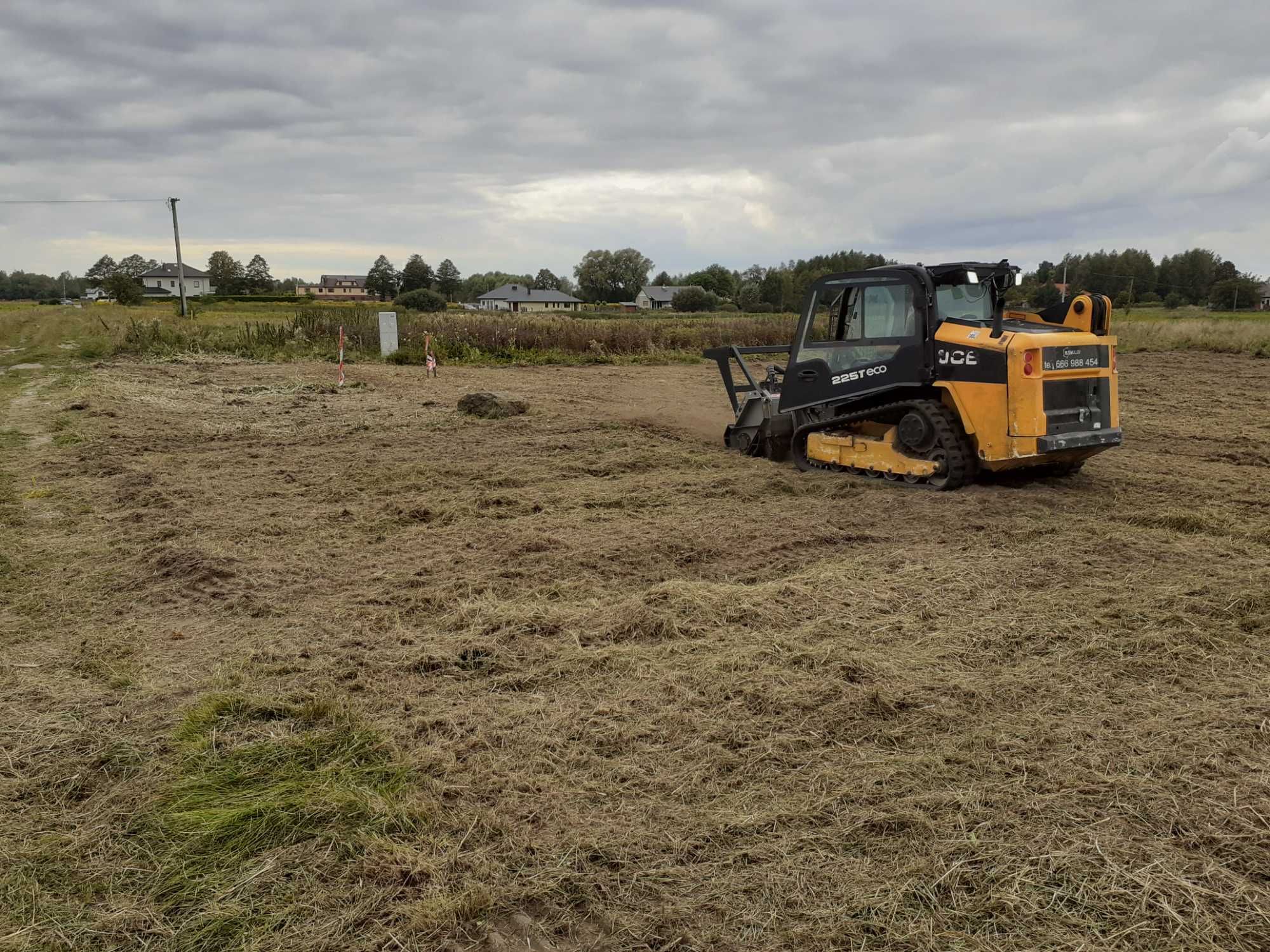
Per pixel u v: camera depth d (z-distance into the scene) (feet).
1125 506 24.22
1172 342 84.33
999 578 17.70
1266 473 29.40
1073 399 24.62
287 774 10.69
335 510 24.29
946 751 11.00
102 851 9.31
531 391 53.83
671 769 10.78
